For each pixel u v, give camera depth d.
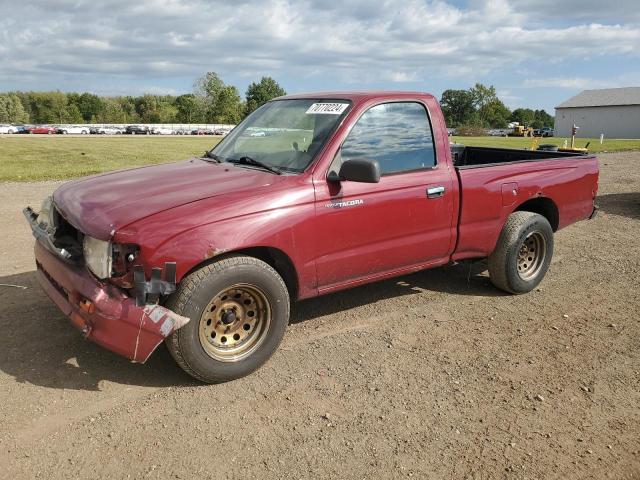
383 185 4.18
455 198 4.68
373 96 4.32
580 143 39.06
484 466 2.90
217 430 3.13
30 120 110.88
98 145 34.72
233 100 102.44
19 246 6.76
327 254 3.97
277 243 3.63
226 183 3.73
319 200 3.83
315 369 3.86
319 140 4.04
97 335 3.23
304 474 2.79
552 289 5.67
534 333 4.57
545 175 5.43
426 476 2.81
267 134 4.44
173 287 3.25
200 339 3.44
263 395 3.51
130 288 3.26
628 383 3.80
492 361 4.06
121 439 3.02
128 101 118.50
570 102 85.50
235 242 3.42
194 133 76.62
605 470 2.91
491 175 4.95
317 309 4.96
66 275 3.45
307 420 3.25
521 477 2.83
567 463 2.96
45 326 4.36
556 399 3.57
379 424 3.24
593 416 3.40
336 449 3.00
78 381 3.59
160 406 3.35
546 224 5.43
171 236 3.23
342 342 4.30
